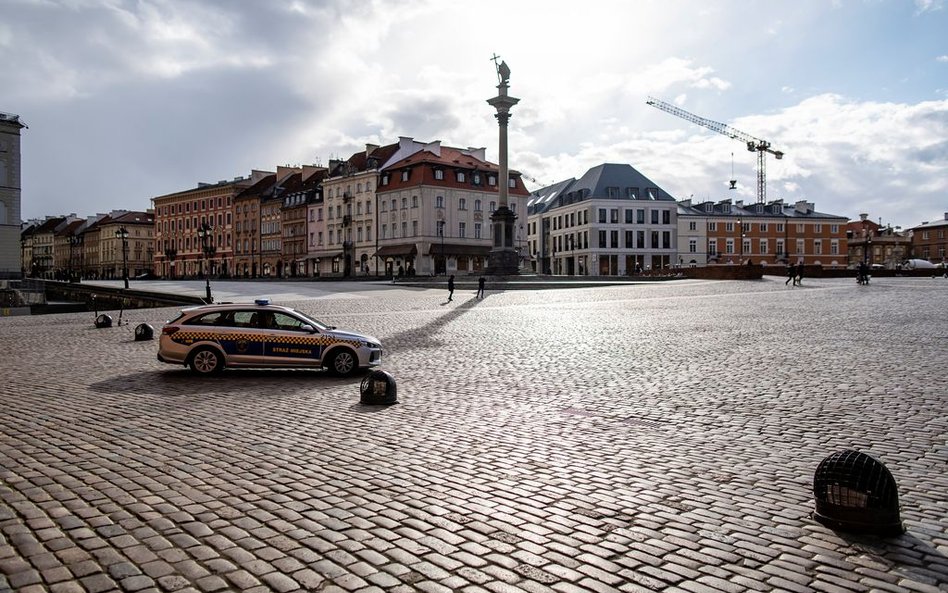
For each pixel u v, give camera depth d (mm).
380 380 11602
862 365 14688
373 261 98750
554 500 6613
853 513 5793
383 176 98000
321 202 107312
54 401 11984
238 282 81062
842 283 58812
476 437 9164
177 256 135500
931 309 29438
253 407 11406
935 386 12172
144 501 6562
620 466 7758
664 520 6090
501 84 63125
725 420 9977
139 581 4875
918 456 7984
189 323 15383
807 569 5117
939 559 5285
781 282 61188
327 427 9828
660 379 13609
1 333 27000
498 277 62500
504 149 64188
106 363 17438
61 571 5020
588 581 4918
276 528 5891
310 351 15297
